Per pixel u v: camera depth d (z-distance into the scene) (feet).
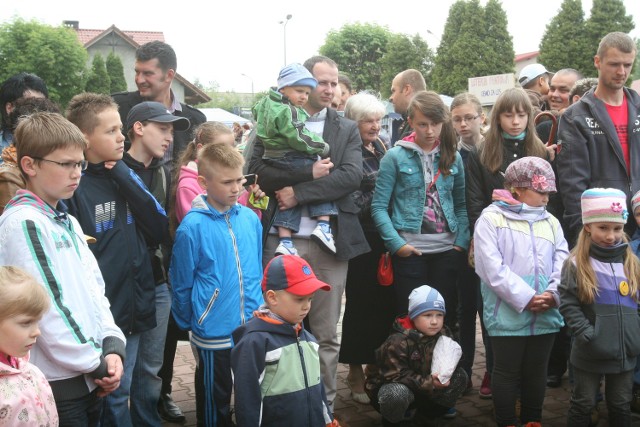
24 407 7.87
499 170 15.05
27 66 144.05
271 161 14.05
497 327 13.16
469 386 16.25
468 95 17.63
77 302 9.16
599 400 15.20
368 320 15.80
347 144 14.64
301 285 9.90
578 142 14.97
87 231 10.84
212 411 11.95
